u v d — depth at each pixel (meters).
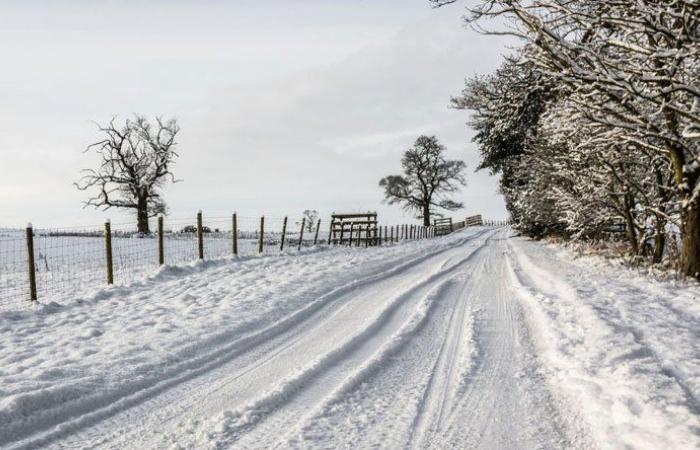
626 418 4.06
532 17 9.51
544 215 24.28
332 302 10.22
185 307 9.76
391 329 7.84
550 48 9.60
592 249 17.66
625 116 10.55
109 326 8.34
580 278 11.80
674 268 12.39
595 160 14.92
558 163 17.58
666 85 9.56
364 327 7.88
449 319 8.45
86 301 10.84
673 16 8.58
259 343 7.29
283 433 4.21
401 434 4.15
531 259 17.36
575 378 5.18
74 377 5.60
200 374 5.93
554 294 10.05
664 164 13.40
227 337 7.50
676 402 4.22
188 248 25.78
